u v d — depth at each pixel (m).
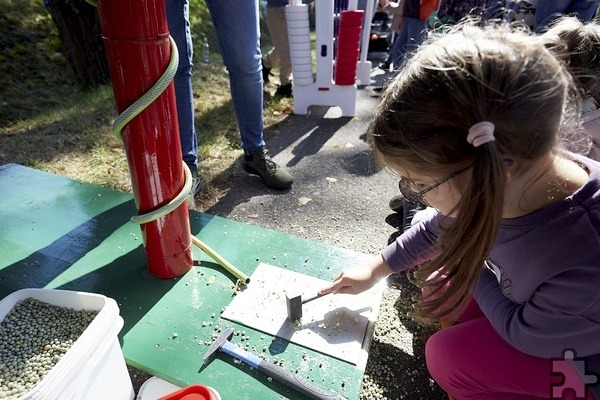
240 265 1.48
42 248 1.53
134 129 1.14
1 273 1.41
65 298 1.09
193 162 2.10
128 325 1.24
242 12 1.84
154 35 1.05
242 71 2.00
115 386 1.02
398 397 1.21
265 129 3.18
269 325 1.24
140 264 1.46
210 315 1.28
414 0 3.41
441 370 1.13
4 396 0.87
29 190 1.87
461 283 0.80
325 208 2.15
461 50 0.69
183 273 1.42
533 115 0.67
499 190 0.66
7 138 2.72
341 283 1.28
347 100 3.40
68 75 3.81
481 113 0.66
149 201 1.26
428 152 0.72
